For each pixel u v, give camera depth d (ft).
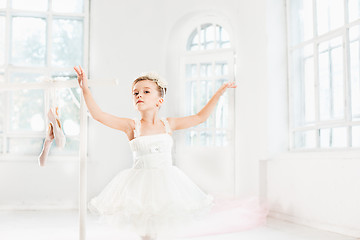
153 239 6.57
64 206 16.31
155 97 7.13
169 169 6.81
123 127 7.03
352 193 10.00
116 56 17.34
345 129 11.07
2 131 16.42
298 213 12.27
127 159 16.93
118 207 6.27
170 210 6.17
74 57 17.28
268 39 14.21
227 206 13.29
